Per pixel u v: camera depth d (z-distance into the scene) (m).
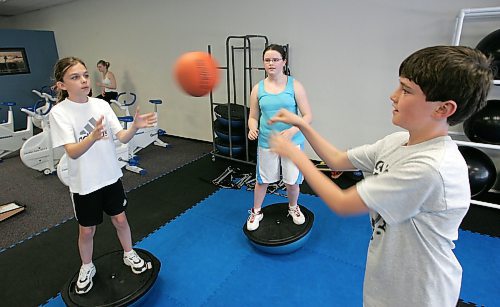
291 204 2.45
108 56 5.65
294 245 2.24
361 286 1.97
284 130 2.05
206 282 2.06
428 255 0.82
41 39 6.43
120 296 1.77
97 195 1.71
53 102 5.20
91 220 1.73
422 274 0.84
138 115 1.63
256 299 1.91
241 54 4.12
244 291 1.98
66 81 1.55
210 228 2.67
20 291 2.05
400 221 0.79
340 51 3.45
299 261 2.22
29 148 3.72
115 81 5.29
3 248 2.49
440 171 0.72
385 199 0.76
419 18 2.97
